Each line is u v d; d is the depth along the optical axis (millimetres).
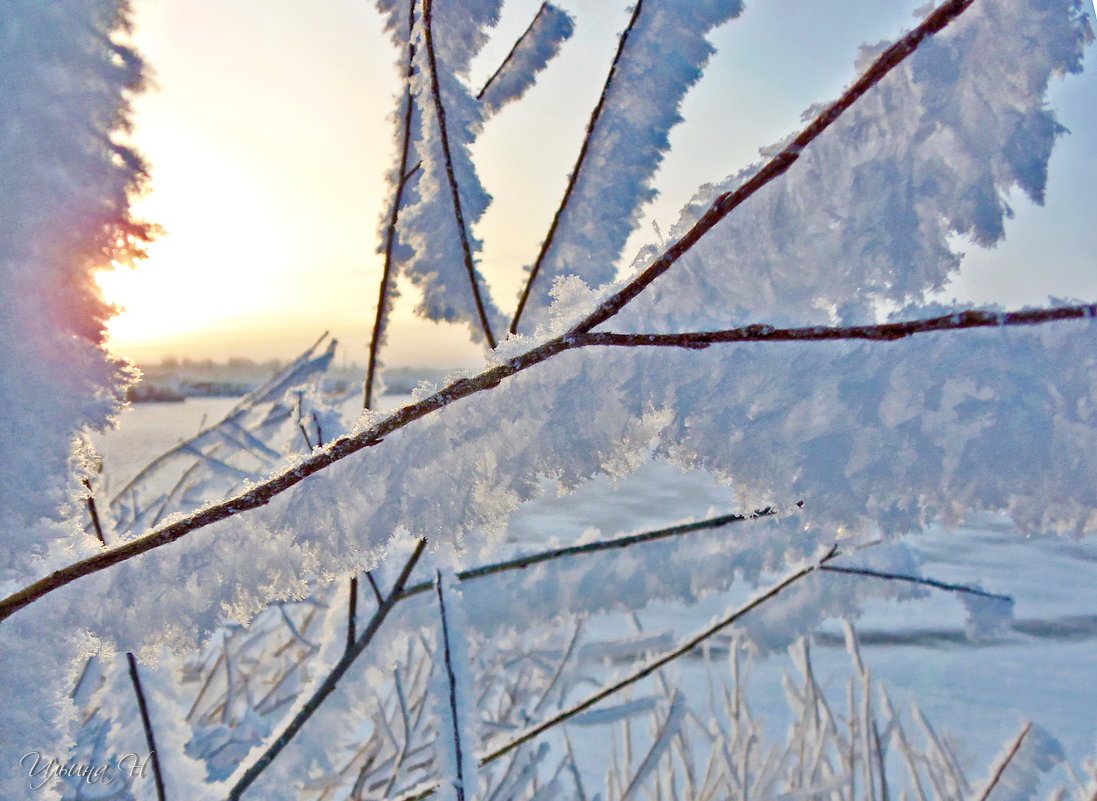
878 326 191
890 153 198
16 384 213
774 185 207
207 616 221
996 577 2121
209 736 533
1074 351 183
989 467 181
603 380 213
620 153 370
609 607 417
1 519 212
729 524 428
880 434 189
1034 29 189
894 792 911
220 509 219
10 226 215
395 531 215
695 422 202
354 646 423
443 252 401
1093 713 1384
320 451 222
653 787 848
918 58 195
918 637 1818
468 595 431
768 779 765
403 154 406
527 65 397
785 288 207
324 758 409
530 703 749
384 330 418
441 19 382
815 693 800
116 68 230
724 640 1632
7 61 220
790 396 198
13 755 212
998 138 190
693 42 349
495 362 226
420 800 455
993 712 1428
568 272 388
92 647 227
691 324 213
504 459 214
